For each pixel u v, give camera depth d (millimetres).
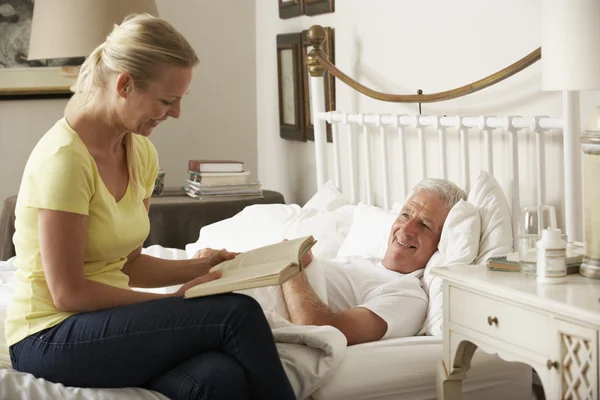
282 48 3703
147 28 1600
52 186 1547
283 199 3533
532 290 1438
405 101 2604
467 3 2486
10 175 3801
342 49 3225
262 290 2010
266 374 1525
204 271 1859
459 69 2547
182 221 3268
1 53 3729
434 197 2111
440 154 2477
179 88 1629
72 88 1734
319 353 1732
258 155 4160
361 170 3127
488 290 1510
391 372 1743
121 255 1729
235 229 2846
